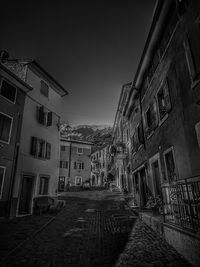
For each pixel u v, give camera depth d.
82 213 12.23
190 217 4.91
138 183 13.23
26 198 13.02
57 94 18.06
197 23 5.34
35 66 14.70
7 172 11.34
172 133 7.10
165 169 7.80
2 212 10.69
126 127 19.05
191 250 4.17
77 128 81.75
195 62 5.43
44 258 4.96
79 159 33.72
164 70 7.85
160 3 6.89
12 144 11.99
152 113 9.58
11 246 6.02
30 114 14.06
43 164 14.92
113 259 4.72
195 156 5.45
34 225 9.12
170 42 7.19
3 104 11.68
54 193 15.91
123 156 19.58
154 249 5.23
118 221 9.27
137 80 11.37
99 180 41.97
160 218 6.96
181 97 6.31
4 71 11.62
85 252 5.30
